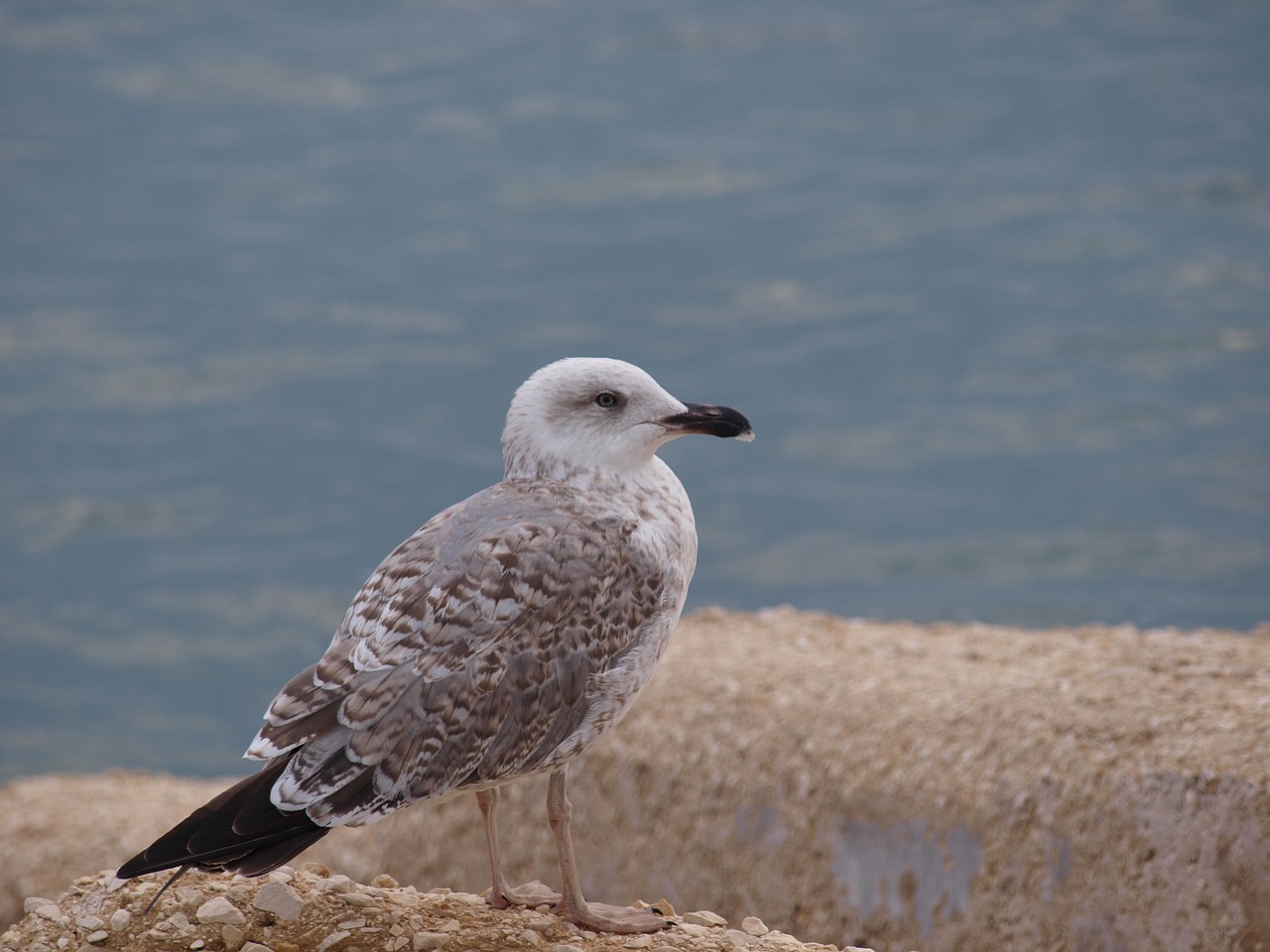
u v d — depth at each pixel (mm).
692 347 37031
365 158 60656
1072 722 8750
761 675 10078
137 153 63344
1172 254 41594
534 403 5855
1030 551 25344
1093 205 46781
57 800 12906
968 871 8602
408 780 5062
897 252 43531
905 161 54531
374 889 5902
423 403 34156
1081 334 36031
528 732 5285
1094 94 61781
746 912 9289
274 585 25688
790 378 34875
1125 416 31000
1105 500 27188
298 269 46312
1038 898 8352
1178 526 25875
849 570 25234
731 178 53469
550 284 42844
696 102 65562
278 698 5125
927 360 35375
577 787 9938
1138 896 8023
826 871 9070
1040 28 74188
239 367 37188
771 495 28531
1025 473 28688
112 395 35594
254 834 4855
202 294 44375
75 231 52031
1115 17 74438
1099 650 9984
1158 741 8383
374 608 5270
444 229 49625
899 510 27531
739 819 9406
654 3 84812
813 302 39562
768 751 9484
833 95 65625
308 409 33906
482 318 40031
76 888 5816
